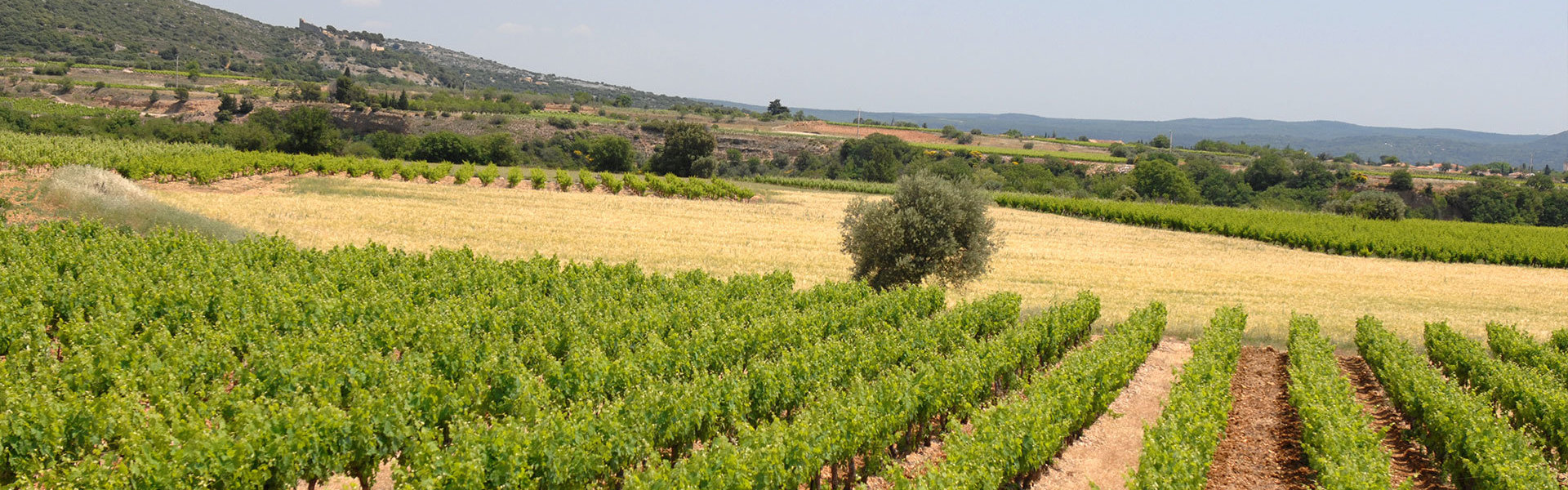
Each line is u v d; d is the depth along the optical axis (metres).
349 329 15.81
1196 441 11.95
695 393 12.55
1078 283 34.28
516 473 9.84
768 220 50.44
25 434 9.94
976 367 15.57
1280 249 51.94
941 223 25.25
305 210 39.97
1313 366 16.81
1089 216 66.75
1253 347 23.78
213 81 151.50
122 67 156.75
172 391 11.16
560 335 16.58
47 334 16.03
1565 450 14.19
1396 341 20.14
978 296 29.97
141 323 16.36
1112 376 16.05
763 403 13.85
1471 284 40.47
